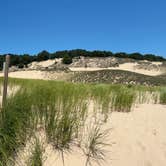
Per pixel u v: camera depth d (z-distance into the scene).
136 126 7.70
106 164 5.41
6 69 6.13
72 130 5.93
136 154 6.08
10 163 4.52
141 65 119.94
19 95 6.32
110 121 7.54
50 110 5.95
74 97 8.07
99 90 11.08
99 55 140.75
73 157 5.27
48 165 4.89
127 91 11.36
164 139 7.29
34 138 5.34
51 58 139.50
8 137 4.79
